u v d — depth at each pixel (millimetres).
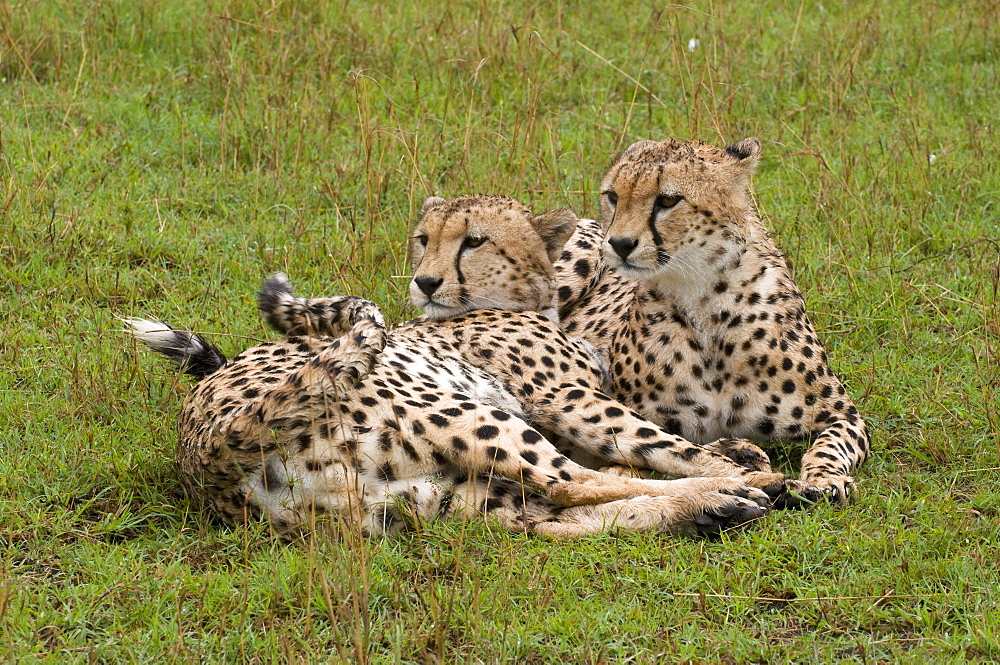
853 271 12195
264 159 14453
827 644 6996
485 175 13766
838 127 15289
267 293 9320
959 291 11867
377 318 8000
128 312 11273
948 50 17656
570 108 16344
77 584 7691
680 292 9539
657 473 9070
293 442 7750
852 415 9477
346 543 7324
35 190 12750
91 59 16109
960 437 9531
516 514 8125
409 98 15977
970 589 7461
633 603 7355
